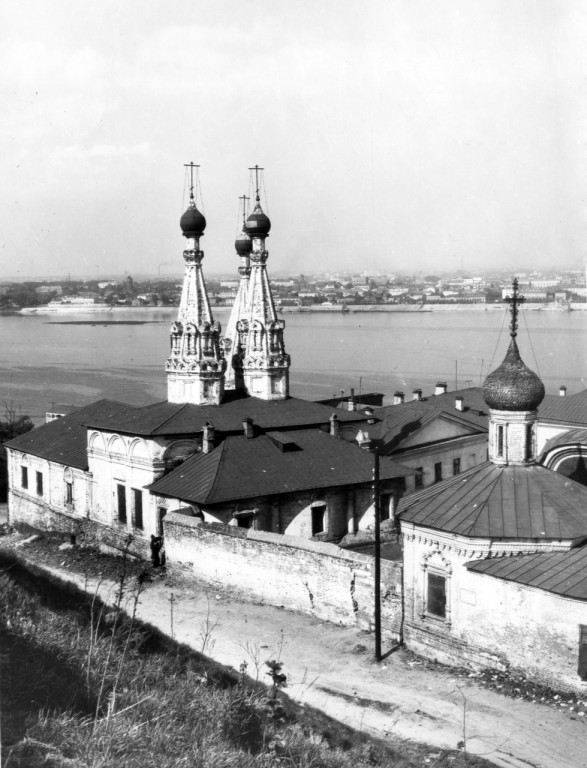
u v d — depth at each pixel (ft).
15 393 506.89
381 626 123.13
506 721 95.20
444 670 111.24
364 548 163.84
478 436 233.76
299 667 112.88
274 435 180.45
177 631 125.90
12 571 141.28
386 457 190.29
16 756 56.85
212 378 189.78
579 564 103.40
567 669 99.60
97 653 81.15
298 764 71.67
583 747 88.69
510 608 105.50
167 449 174.60
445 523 112.68
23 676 70.38
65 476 203.41
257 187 203.41
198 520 151.43
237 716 79.36
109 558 173.47
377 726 94.58
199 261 191.42
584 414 241.76
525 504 112.16
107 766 57.98
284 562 136.67
